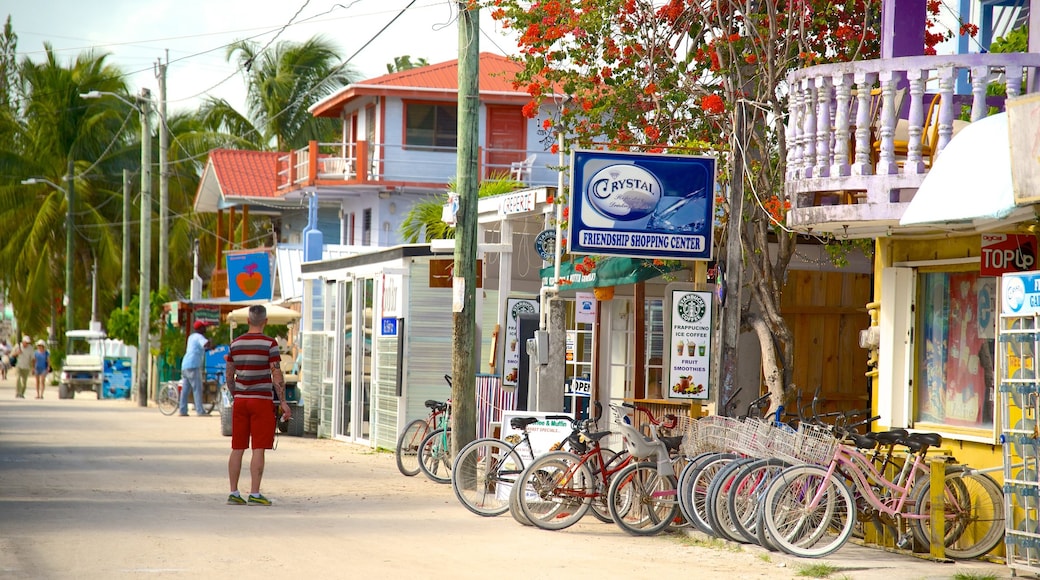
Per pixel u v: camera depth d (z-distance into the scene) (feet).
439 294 114.62
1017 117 45.75
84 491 80.69
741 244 75.82
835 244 81.05
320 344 140.97
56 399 223.71
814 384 82.89
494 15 84.17
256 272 184.85
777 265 76.84
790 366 75.82
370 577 51.62
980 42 85.56
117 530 62.90
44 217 296.10
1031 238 56.70
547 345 82.07
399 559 56.54
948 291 63.41
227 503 76.38
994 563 57.72
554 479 68.28
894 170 58.23
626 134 83.71
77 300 322.96
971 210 47.44
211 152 238.68
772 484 58.70
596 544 63.10
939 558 57.41
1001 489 58.29
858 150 59.11
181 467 98.17
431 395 114.21
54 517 67.36
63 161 306.55
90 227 305.73
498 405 96.07
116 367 225.35
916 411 65.16
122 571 51.47
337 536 63.36
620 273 82.38
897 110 62.90
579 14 82.84
